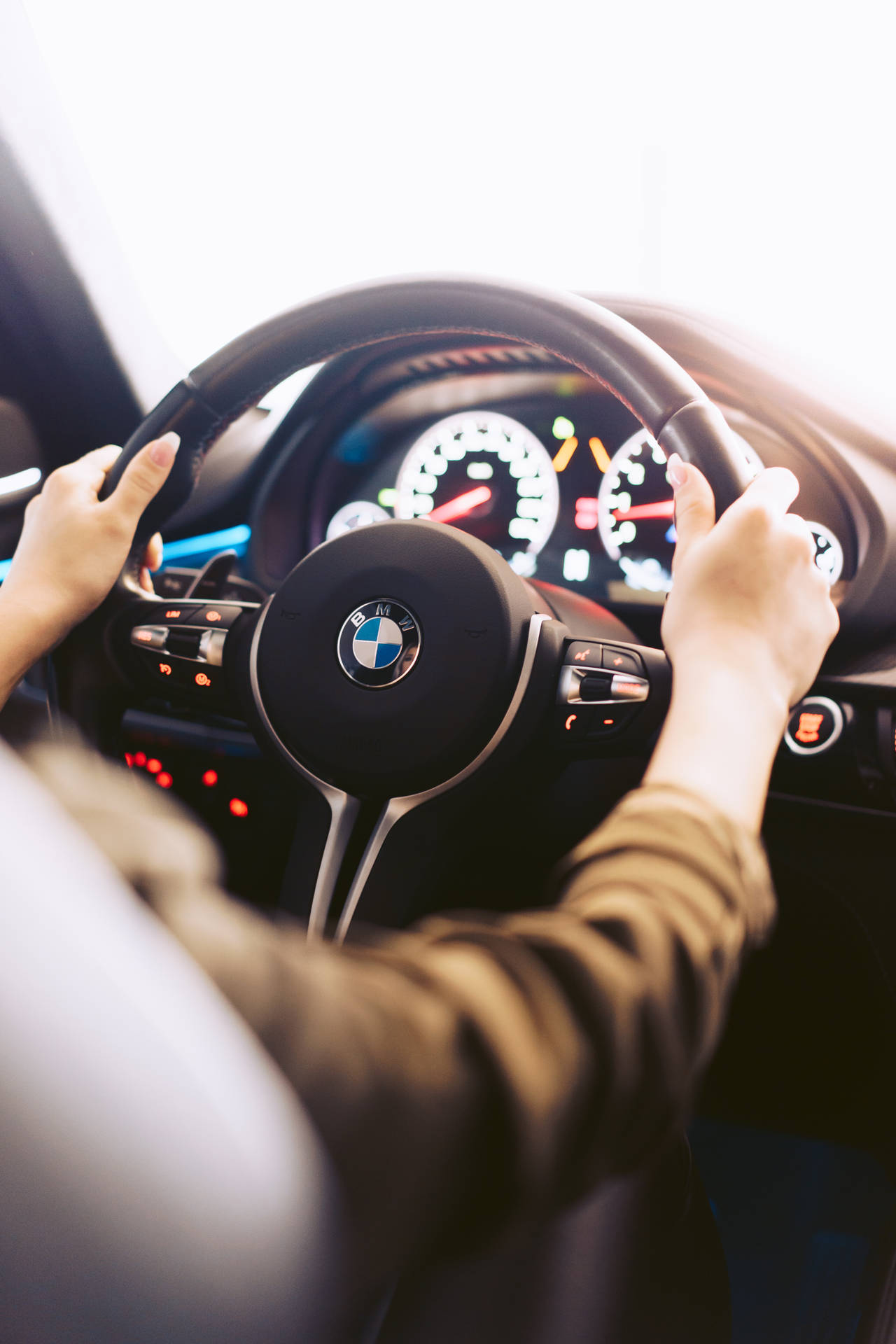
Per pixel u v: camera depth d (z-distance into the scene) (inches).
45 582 25.0
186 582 42.2
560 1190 9.8
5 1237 6.1
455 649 26.1
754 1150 48.4
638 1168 11.0
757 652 15.7
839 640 41.5
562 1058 9.4
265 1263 6.9
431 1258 9.2
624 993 10.1
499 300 28.3
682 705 15.0
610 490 57.7
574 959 10.1
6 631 24.1
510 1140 9.0
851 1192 46.1
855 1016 42.0
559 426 58.2
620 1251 26.7
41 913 6.5
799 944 41.7
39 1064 6.2
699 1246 31.8
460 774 26.2
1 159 57.1
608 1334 25.1
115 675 30.9
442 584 26.4
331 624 27.3
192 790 36.5
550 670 26.5
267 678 28.0
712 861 11.9
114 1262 6.4
